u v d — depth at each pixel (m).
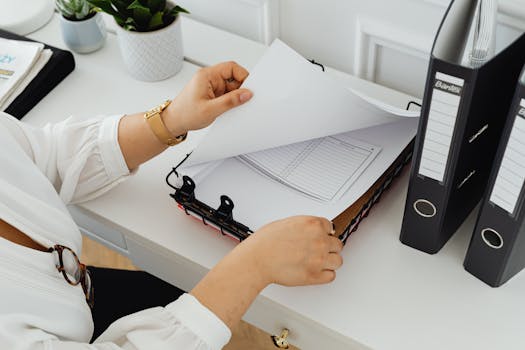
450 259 0.91
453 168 0.77
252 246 0.83
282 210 0.91
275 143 0.94
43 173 0.98
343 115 0.90
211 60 1.27
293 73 0.87
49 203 0.90
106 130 1.00
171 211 1.00
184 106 0.95
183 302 0.81
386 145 0.95
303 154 0.97
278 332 1.00
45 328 0.79
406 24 1.12
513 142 0.70
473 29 0.77
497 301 0.86
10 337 0.73
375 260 0.91
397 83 1.26
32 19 1.36
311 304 0.87
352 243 0.94
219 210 0.91
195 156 0.95
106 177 1.01
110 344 0.79
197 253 0.95
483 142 0.82
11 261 0.78
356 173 0.93
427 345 0.82
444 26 0.72
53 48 1.25
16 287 0.77
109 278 1.20
